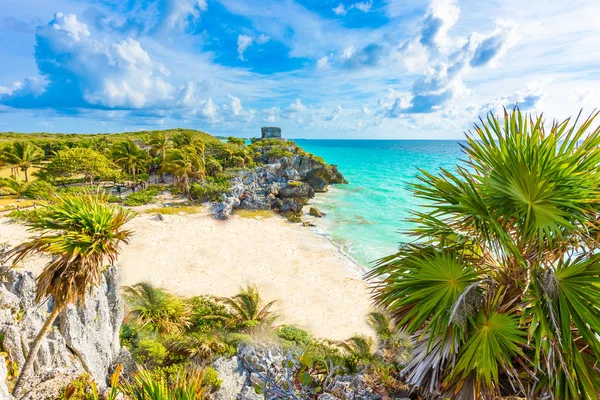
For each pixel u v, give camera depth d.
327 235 41.75
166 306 20.34
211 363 14.53
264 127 173.12
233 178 66.12
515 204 5.71
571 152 5.36
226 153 85.69
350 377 11.23
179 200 53.81
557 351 4.94
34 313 11.61
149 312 19.64
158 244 35.28
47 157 82.69
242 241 38.19
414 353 6.86
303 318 23.38
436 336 5.62
